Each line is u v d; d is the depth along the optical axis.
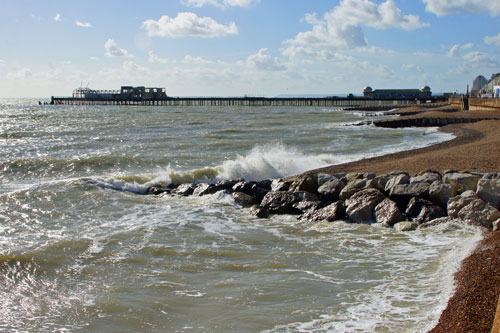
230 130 37.28
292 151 23.88
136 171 18.22
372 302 5.71
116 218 10.53
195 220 10.39
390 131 37.19
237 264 7.37
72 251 8.02
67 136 33.78
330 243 8.46
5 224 9.83
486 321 4.66
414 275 6.58
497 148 18.83
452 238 8.27
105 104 135.50
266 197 11.68
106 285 6.57
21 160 18.61
